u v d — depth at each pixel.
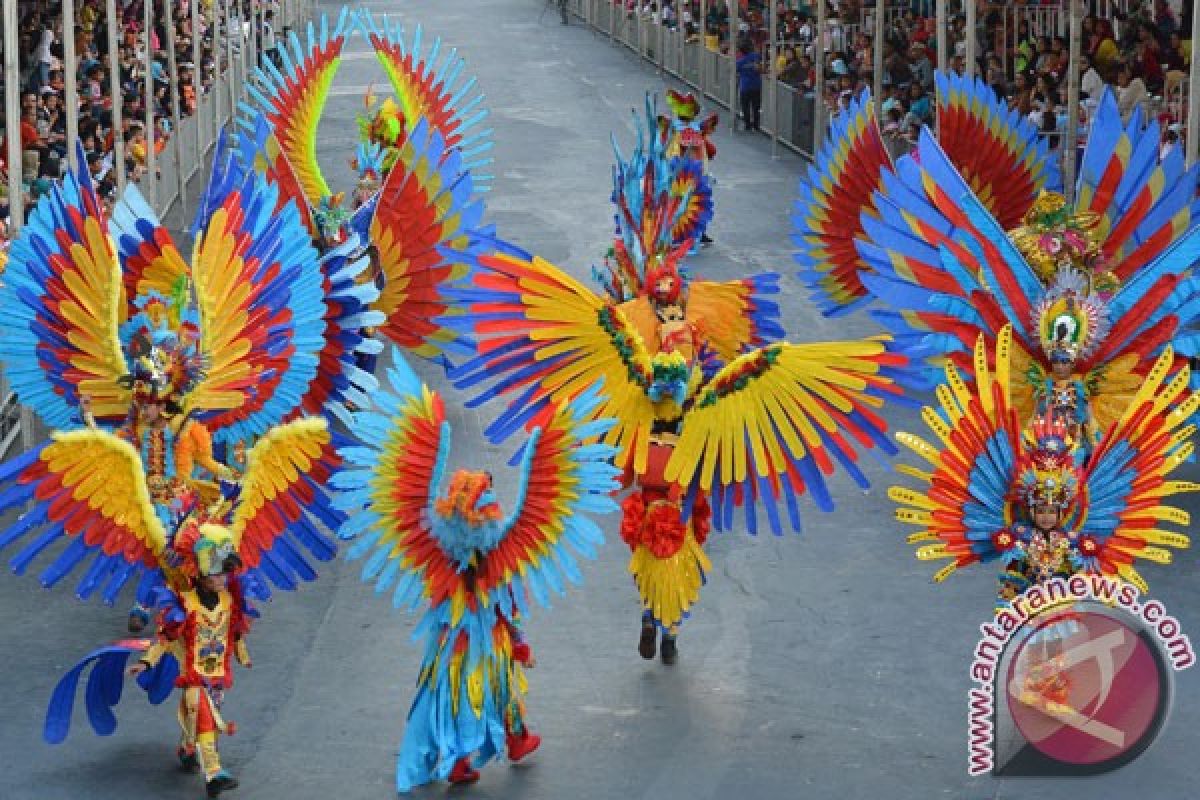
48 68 32.59
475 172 41.91
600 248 33.12
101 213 15.31
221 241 15.45
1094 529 13.66
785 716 14.18
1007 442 13.55
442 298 21.31
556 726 14.05
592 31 75.69
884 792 12.84
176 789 13.16
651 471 14.97
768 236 34.78
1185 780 12.93
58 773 13.43
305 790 13.01
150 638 15.85
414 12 82.75
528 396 15.26
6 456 20.59
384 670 15.35
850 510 19.48
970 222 16.17
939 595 16.84
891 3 47.25
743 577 17.45
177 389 15.29
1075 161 25.78
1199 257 15.83
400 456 12.76
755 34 54.84
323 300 16.77
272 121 22.80
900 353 15.90
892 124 38.88
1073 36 25.44
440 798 12.84
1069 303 15.68
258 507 14.43
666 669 15.19
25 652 15.83
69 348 15.35
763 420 14.89
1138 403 13.66
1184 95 29.97
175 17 48.69
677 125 32.84
